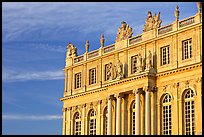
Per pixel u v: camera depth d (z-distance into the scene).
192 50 54.62
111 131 62.69
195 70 53.34
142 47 61.94
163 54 59.06
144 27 62.56
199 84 52.34
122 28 66.50
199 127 51.38
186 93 54.75
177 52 56.75
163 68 58.12
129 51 64.12
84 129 69.88
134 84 59.38
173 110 55.56
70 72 75.88
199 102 51.94
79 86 73.62
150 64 58.97
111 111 63.19
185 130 53.88
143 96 59.22
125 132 61.47
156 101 57.97
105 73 68.12
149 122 57.03
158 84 58.19
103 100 66.75
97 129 67.19
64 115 75.12
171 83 56.41
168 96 56.97
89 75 71.44
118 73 63.62
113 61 66.81
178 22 57.59
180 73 55.38
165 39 58.84
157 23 60.72
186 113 54.28
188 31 55.75
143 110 58.81
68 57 77.00
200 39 53.62
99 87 68.25
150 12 62.09
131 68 63.06
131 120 61.47
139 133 57.50
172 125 55.34
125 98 62.62
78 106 72.31
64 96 75.94
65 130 74.00
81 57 74.19
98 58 69.75
